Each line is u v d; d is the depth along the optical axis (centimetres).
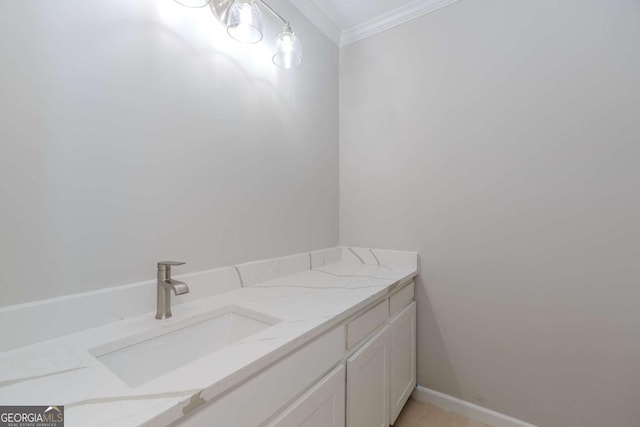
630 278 115
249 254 128
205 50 109
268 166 138
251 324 95
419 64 165
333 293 115
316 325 81
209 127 111
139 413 45
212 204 112
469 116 149
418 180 165
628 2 115
